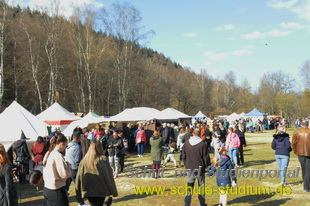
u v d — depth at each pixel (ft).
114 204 22.49
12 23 98.63
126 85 124.98
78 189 15.15
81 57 117.29
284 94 231.09
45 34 106.01
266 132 121.70
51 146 17.67
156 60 221.25
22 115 38.37
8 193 13.69
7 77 110.73
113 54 124.06
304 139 25.13
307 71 191.31
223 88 263.70
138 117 67.26
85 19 113.29
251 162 42.11
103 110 157.89
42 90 117.39
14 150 30.83
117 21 117.19
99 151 15.12
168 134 48.78
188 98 207.62
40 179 17.28
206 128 50.19
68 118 63.52
